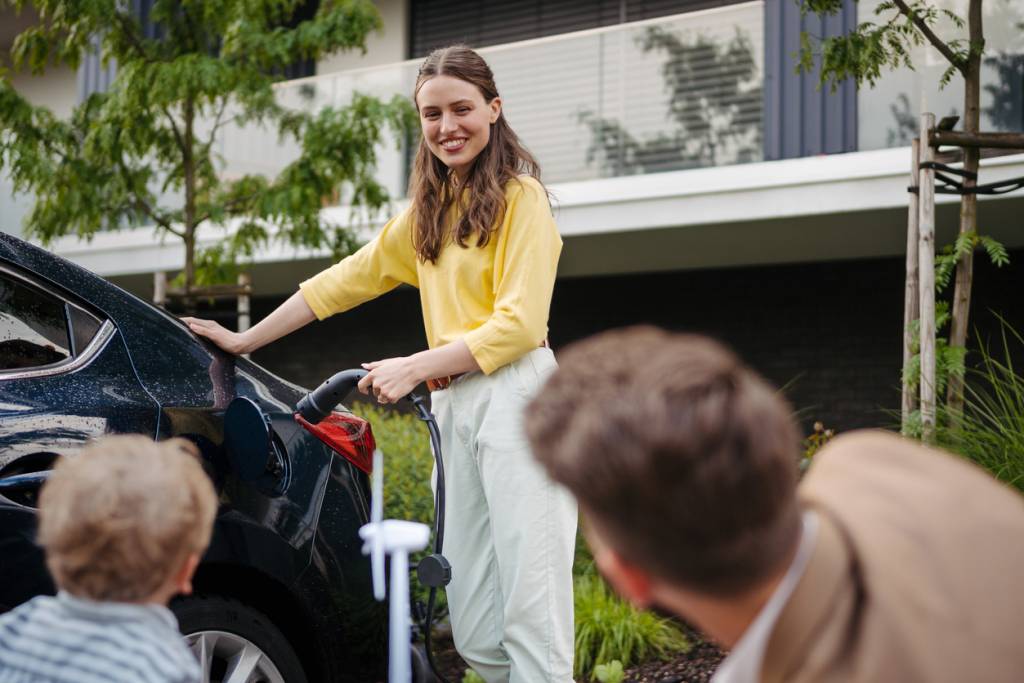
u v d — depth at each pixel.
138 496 1.31
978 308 7.83
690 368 0.86
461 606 2.59
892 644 0.84
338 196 7.40
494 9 10.62
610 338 0.95
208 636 2.30
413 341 10.41
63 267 2.41
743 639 0.93
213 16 6.34
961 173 4.28
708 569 0.86
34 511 2.10
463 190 2.55
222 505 2.36
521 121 8.88
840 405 8.59
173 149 6.84
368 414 5.82
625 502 0.85
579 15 10.23
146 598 1.34
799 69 4.84
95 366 2.35
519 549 2.41
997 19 6.68
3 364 2.20
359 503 2.66
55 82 12.80
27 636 1.32
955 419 4.01
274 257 8.79
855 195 7.11
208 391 2.51
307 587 2.49
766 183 7.37
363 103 6.55
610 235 8.09
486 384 2.48
